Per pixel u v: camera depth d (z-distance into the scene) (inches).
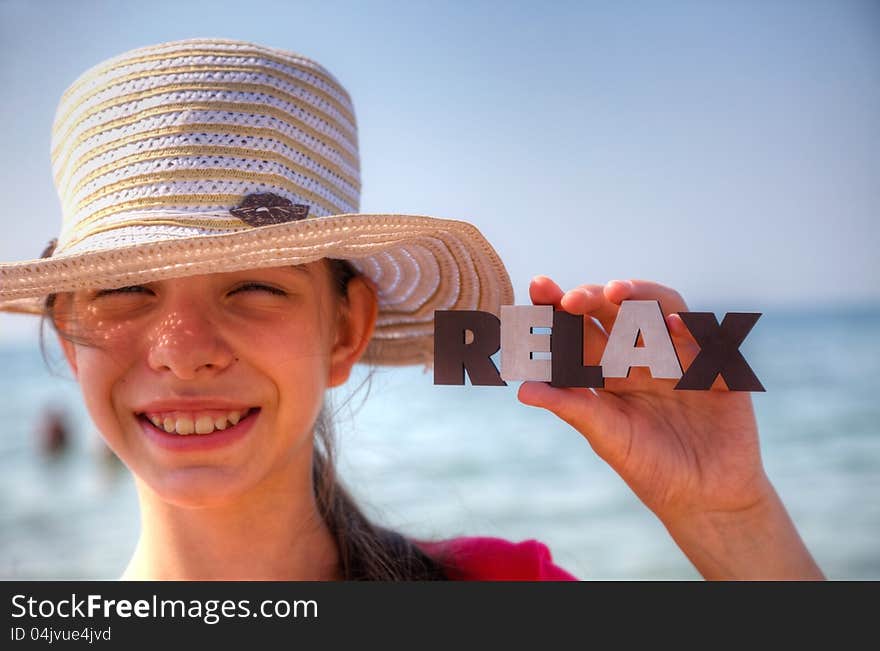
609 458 28.1
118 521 149.0
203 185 25.2
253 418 25.5
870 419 226.1
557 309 27.6
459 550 32.2
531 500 147.0
